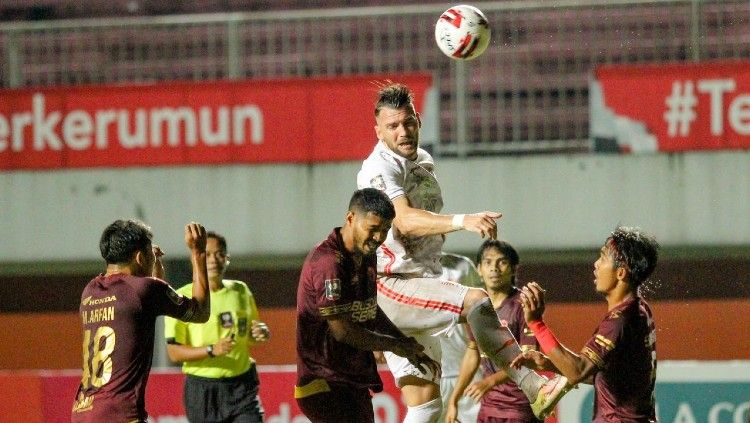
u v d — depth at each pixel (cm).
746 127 4069
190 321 2209
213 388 3231
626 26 4453
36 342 4641
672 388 3212
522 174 4172
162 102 4303
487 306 2147
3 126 4372
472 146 4284
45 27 4506
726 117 4078
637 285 2031
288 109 4259
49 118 4353
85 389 2111
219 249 3241
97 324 2123
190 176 4306
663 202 4112
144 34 4841
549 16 4481
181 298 2178
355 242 2006
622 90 4141
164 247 4312
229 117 4281
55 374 3650
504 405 2756
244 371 3256
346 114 4225
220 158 4284
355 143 4222
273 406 3512
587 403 3203
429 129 4175
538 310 2014
